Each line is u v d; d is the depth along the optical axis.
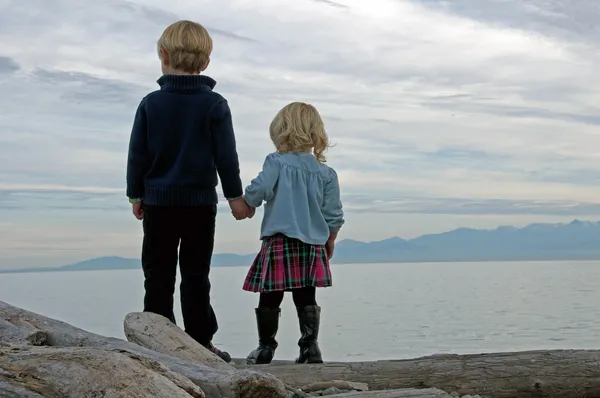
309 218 4.88
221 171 4.76
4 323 3.67
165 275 4.72
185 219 4.70
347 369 4.09
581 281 124.94
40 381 2.58
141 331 3.95
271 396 3.13
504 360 4.13
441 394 3.43
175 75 4.73
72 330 3.80
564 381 4.03
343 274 199.88
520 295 78.62
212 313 4.82
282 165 4.93
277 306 4.84
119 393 2.59
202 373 3.20
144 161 4.76
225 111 4.77
